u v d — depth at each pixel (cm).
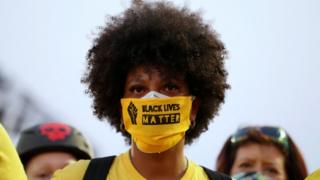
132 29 654
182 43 646
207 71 659
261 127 820
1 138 598
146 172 631
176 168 635
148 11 669
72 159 797
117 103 667
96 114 679
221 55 674
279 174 805
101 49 669
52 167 790
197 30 662
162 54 641
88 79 678
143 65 636
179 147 636
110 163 634
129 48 649
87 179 623
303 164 814
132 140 639
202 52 659
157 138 624
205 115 674
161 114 627
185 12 675
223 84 675
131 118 630
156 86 633
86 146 810
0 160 593
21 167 605
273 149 808
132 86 636
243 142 812
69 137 800
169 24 656
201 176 644
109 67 658
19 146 802
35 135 798
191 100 641
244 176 804
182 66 641
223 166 823
